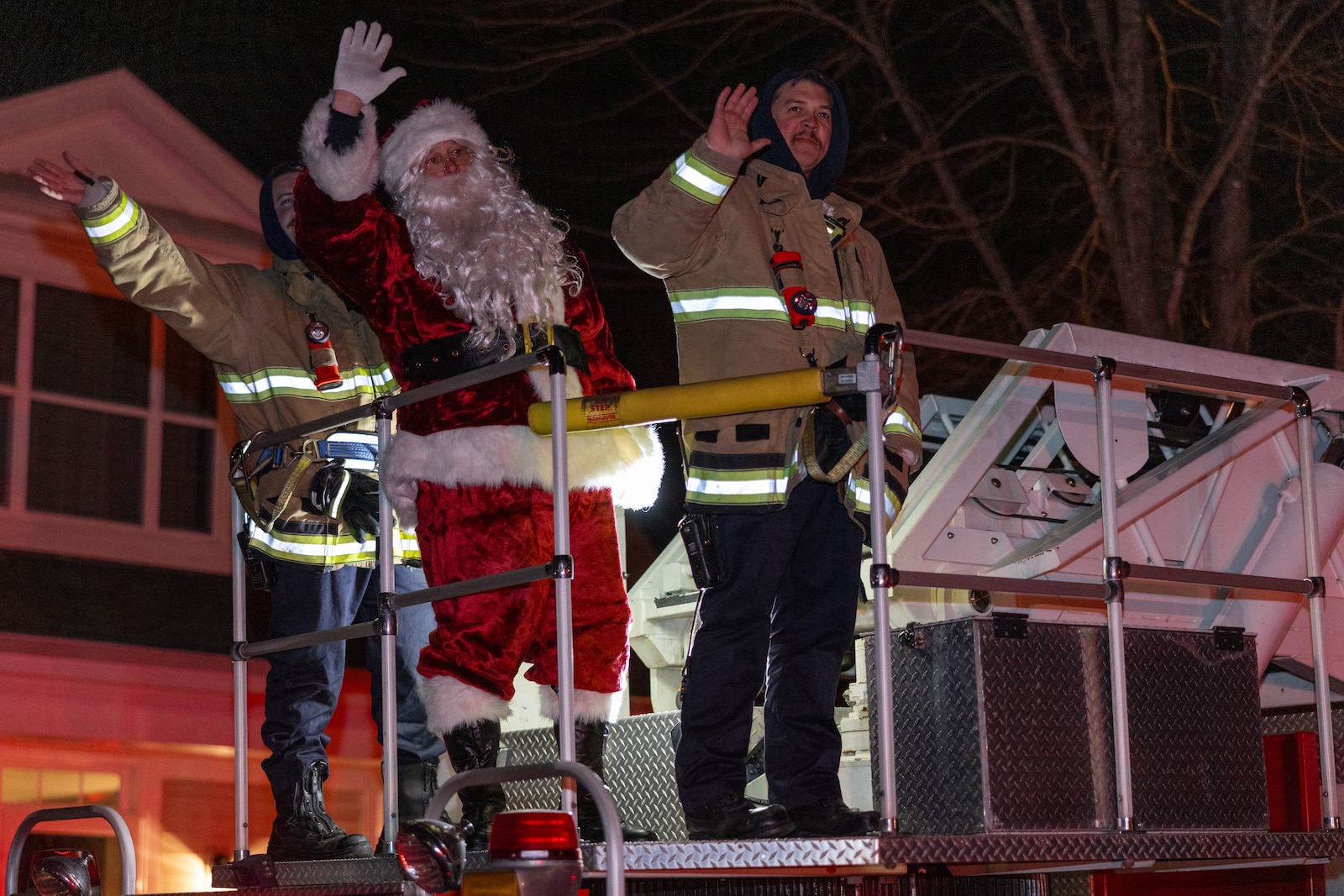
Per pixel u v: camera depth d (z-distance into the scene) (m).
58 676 14.88
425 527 7.96
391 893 7.48
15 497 15.12
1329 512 11.12
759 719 9.98
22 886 14.02
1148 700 7.93
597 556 8.16
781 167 8.13
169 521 16.42
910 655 7.73
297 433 8.62
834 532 7.91
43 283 15.73
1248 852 7.92
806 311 7.69
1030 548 10.12
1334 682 11.76
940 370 27.27
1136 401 10.74
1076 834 7.30
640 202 7.62
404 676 9.15
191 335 9.04
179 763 15.70
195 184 16.95
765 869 6.95
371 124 8.04
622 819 9.27
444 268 7.99
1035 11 28.34
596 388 8.57
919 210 27.92
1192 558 10.84
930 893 8.38
